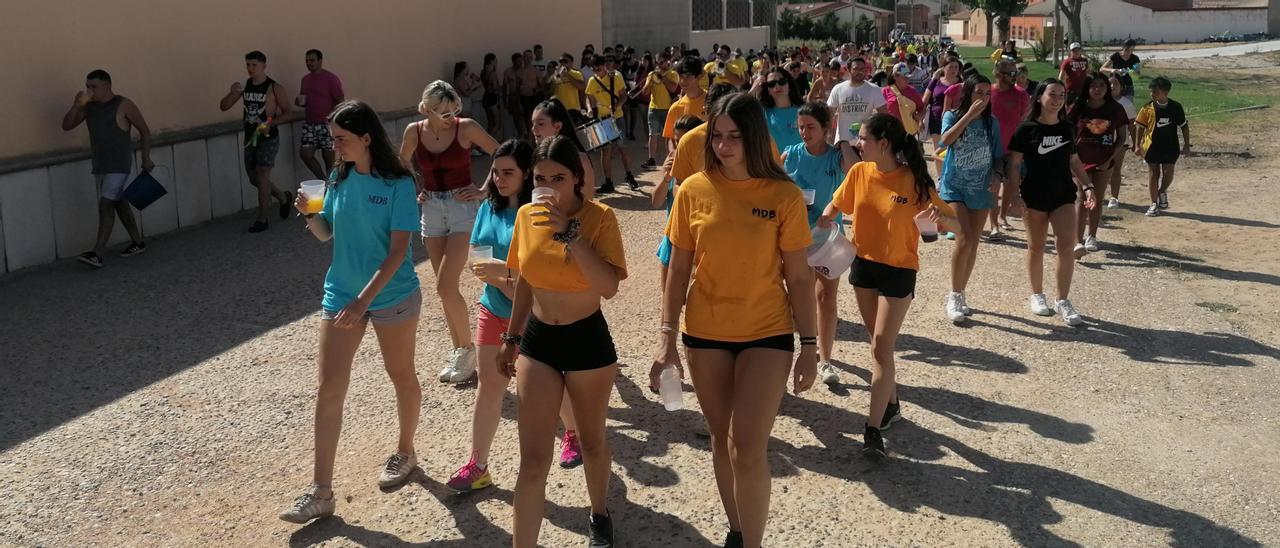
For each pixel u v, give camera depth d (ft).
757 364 12.49
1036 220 24.54
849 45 77.20
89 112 30.58
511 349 13.55
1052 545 14.19
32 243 30.40
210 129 37.42
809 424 18.37
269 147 35.29
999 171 24.76
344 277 14.93
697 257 12.76
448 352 22.53
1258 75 120.06
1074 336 23.44
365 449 17.60
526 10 64.39
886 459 16.79
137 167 33.63
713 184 12.69
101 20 33.17
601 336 13.03
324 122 39.24
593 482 13.89
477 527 14.89
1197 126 68.03
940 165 24.45
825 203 19.74
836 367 21.44
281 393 20.33
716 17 105.81
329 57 44.78
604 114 50.88
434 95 18.94
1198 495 15.69
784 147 22.31
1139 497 15.61
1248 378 20.68
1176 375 20.90
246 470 17.01
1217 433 18.02
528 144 14.84
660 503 15.47
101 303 26.71
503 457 17.20
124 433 18.48
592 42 75.05
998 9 247.70
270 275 29.37
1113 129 31.32
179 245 33.30
